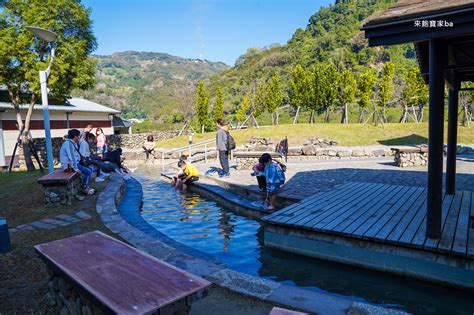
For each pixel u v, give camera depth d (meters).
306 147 16.84
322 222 5.36
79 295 2.81
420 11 4.07
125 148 26.11
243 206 8.04
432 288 4.20
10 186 9.97
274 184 7.27
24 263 4.42
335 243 4.98
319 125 23.95
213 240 6.20
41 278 3.99
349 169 12.09
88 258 2.96
